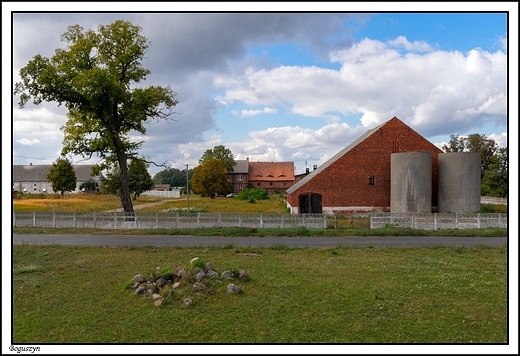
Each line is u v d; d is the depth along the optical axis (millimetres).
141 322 9141
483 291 11312
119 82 27547
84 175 99812
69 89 26594
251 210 42250
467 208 33719
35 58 25984
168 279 11641
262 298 10648
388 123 36875
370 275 13180
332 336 8352
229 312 9688
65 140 29703
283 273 13430
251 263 15094
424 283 12188
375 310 9828
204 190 79875
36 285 12062
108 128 28953
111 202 55219
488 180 56219
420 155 33469
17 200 55812
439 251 17625
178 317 9391
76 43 27094
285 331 8617
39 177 99500
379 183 36688
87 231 25094
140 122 29969
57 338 8312
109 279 12781
